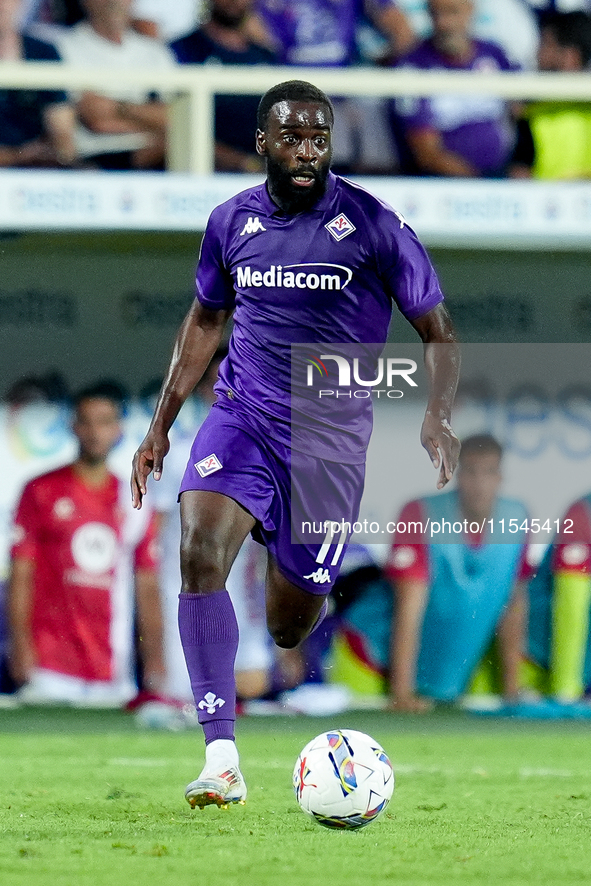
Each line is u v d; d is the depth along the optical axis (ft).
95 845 44.91
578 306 120.88
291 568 56.18
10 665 110.11
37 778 69.41
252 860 41.86
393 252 53.93
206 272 56.34
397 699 112.37
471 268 119.85
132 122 121.08
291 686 111.34
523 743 94.43
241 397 54.70
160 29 124.67
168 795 61.52
